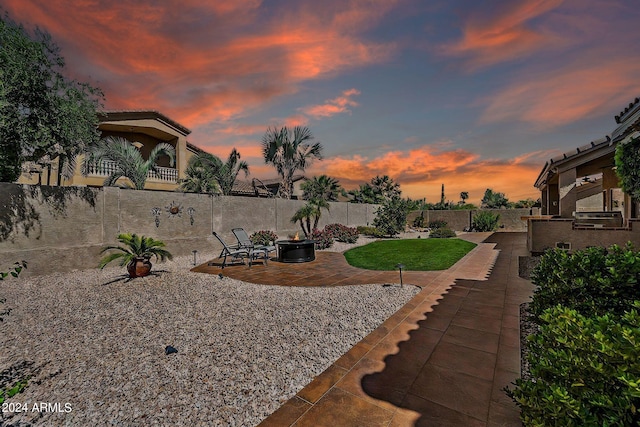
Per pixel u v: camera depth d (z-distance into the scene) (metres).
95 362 3.25
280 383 2.79
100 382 2.85
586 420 1.27
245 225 13.75
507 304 5.04
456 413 2.29
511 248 12.43
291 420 2.26
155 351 3.51
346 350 3.47
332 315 4.69
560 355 1.58
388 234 19.78
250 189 24.56
